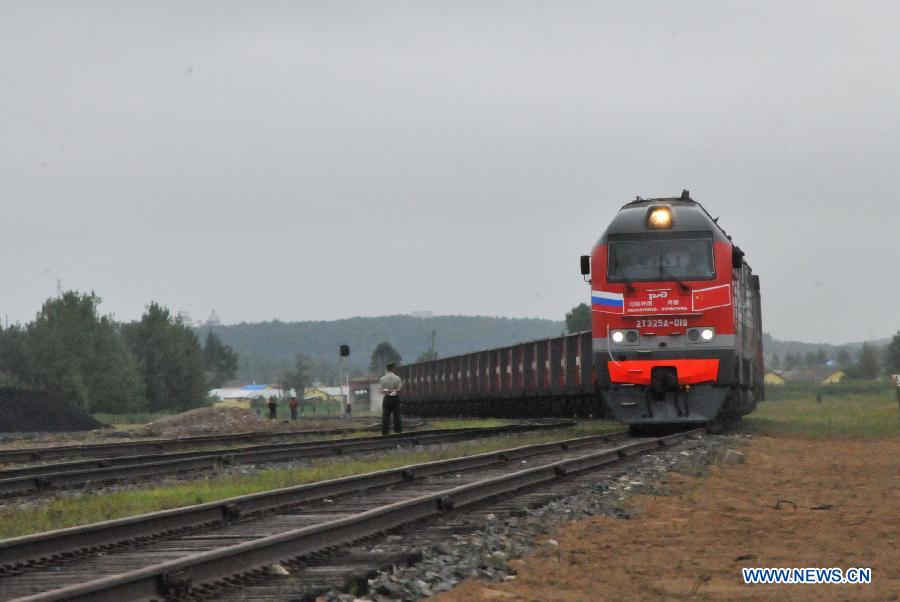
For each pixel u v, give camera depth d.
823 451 45.72
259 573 16.19
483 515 23.41
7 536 22.75
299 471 38.97
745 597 15.28
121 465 43.06
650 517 24.11
